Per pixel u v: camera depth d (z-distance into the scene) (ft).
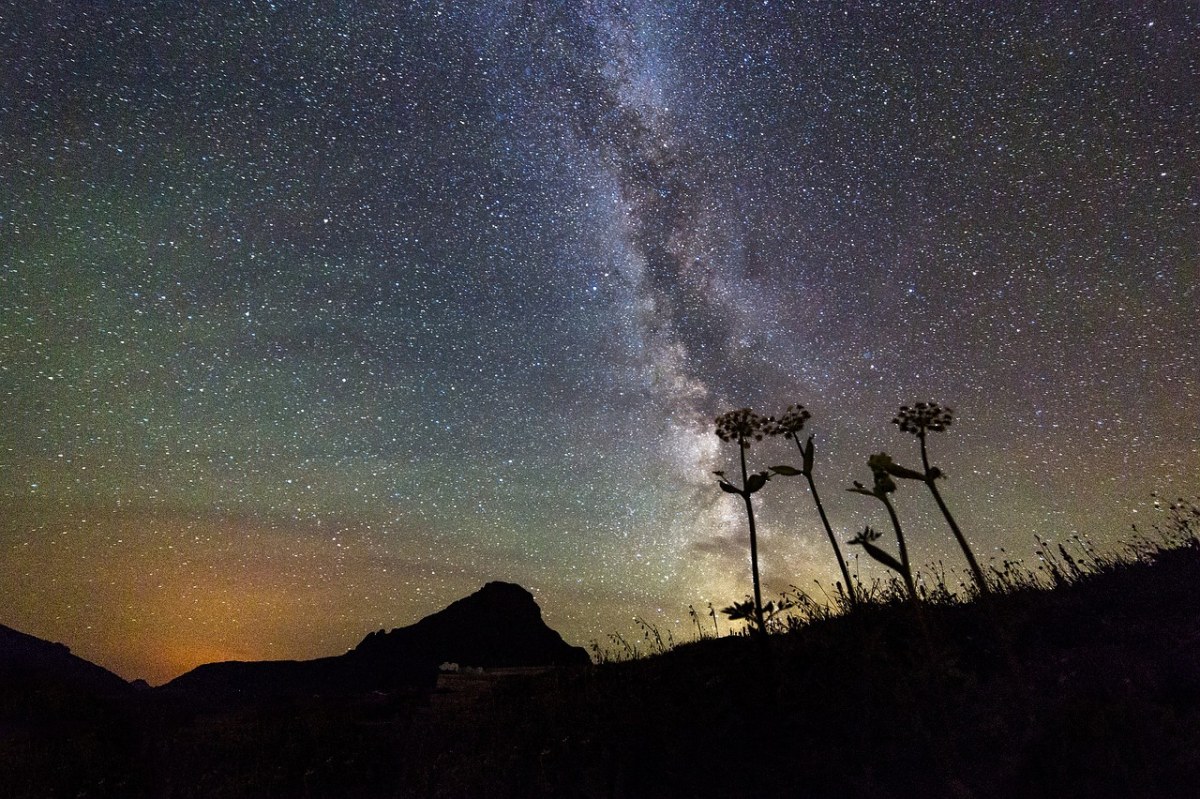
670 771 12.64
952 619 14.19
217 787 18.66
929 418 9.43
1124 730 8.87
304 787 17.98
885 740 10.89
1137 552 15.72
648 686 16.53
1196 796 7.59
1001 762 9.30
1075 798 8.22
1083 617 12.98
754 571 13.33
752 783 11.28
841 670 13.12
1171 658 10.39
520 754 16.10
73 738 22.12
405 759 18.63
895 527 9.87
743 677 14.64
